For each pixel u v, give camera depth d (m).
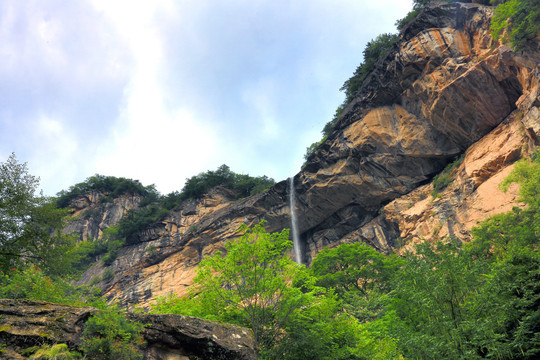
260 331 15.65
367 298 29.50
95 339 9.69
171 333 11.45
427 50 49.53
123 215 109.19
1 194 21.55
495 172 42.97
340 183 60.50
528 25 40.09
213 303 16.52
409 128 53.59
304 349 15.49
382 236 56.31
